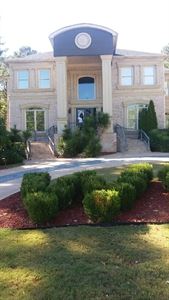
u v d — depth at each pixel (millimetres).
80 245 6195
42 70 35281
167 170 9984
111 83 31969
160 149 29547
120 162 18969
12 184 12945
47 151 28281
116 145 29797
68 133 28469
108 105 31594
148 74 35125
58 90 31469
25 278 5078
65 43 31312
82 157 26062
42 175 10250
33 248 6137
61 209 8219
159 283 4867
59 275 5133
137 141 31938
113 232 6789
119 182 8820
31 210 7430
